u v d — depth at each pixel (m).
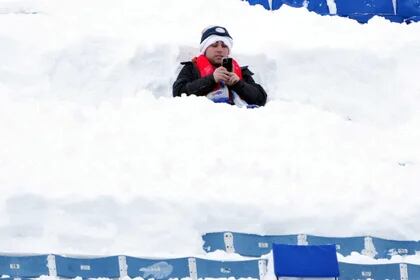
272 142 33.34
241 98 37.75
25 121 33.94
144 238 29.62
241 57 40.06
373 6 44.22
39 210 29.95
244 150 32.75
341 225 30.56
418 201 31.23
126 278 28.36
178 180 31.09
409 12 44.12
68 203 30.06
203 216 30.11
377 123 38.81
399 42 40.66
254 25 42.19
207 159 31.95
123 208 30.00
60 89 38.25
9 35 39.31
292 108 35.41
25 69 38.38
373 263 29.33
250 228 30.16
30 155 32.12
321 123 34.88
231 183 31.20
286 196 30.97
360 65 39.97
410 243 30.53
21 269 28.39
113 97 38.38
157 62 39.41
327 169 32.38
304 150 33.25
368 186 31.48
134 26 41.12
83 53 39.06
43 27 40.09
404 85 39.44
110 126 33.66
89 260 28.39
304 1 44.22
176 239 29.66
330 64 40.03
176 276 28.50
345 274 29.11
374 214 30.78
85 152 32.28
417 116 38.12
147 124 33.72
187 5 42.88
